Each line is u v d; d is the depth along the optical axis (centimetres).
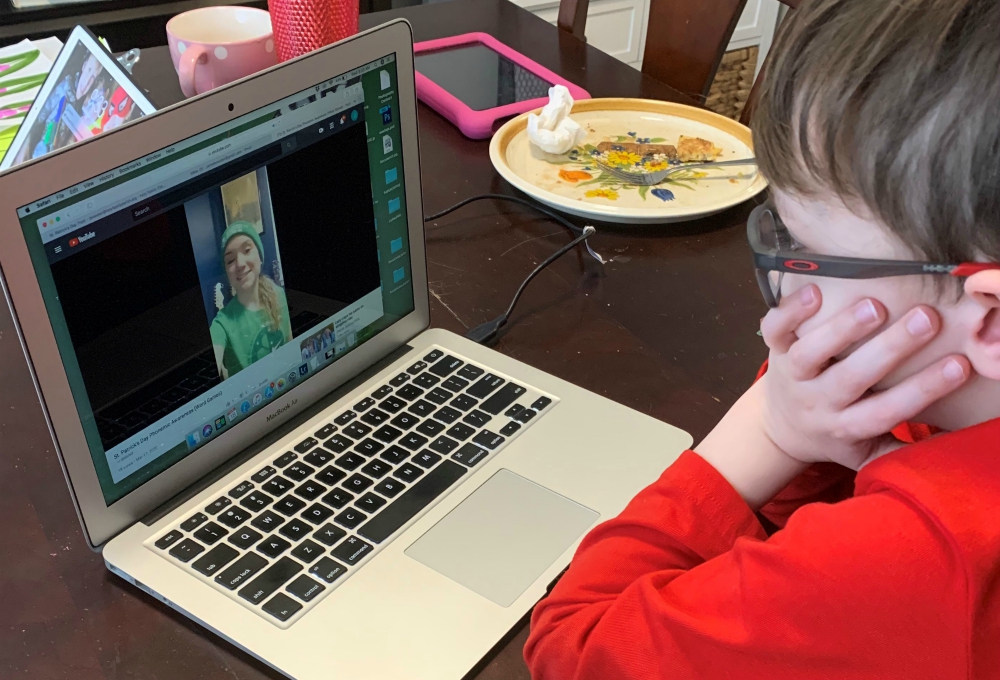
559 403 76
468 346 82
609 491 67
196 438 66
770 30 291
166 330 62
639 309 90
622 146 116
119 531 63
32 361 55
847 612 40
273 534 63
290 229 68
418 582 60
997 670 40
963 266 38
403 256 79
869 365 44
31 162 52
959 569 38
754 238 46
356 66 69
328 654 55
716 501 55
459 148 119
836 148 37
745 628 44
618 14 274
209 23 118
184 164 60
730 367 83
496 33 151
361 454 70
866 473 43
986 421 42
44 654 57
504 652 57
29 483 69
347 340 76
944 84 34
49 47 132
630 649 48
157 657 56
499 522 64
